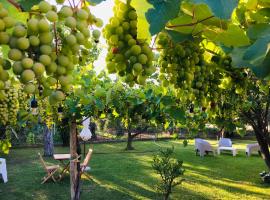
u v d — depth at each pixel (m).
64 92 1.15
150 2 1.20
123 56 1.54
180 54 1.90
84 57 1.27
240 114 6.81
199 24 1.72
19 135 20.36
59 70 1.11
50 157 17.41
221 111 4.81
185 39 1.73
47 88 1.12
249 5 1.90
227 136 27.45
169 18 1.19
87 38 1.21
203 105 2.37
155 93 6.52
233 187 11.23
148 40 1.50
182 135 22.14
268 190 10.87
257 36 1.67
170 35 1.73
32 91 1.03
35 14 1.10
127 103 6.78
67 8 1.13
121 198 9.93
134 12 1.50
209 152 18.95
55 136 22.97
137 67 1.48
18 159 16.56
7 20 1.00
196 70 2.04
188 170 13.85
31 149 20.09
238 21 1.97
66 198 9.96
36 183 11.55
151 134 26.83
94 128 23.22
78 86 5.34
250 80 3.36
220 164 15.46
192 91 2.12
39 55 1.05
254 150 17.95
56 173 12.96
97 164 15.22
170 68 1.94
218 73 2.41
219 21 1.70
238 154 18.73
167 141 24.73
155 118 7.02
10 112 3.76
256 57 1.49
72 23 1.12
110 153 18.80
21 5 1.10
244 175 13.04
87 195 10.20
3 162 11.68
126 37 1.51
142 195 10.20
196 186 11.24
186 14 1.68
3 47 1.23
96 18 1.27
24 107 5.01
